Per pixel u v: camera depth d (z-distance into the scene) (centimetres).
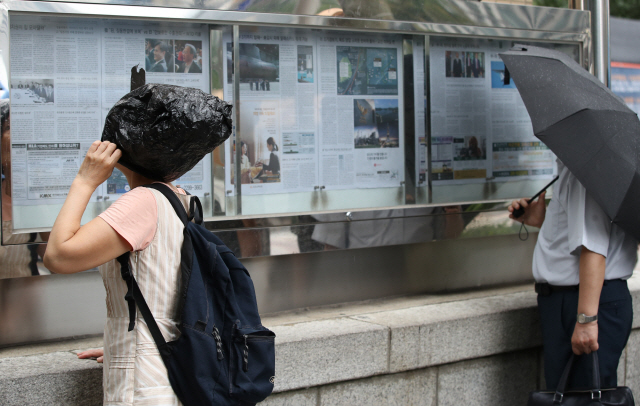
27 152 260
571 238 266
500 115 373
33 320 266
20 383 218
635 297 360
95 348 260
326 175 324
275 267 314
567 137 260
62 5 255
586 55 385
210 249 175
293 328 286
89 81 269
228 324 172
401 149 344
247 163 304
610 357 271
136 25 276
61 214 162
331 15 311
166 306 171
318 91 320
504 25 358
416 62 344
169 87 172
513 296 353
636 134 260
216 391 167
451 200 360
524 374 338
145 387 166
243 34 300
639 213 250
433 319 305
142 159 174
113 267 174
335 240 319
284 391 270
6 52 246
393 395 298
